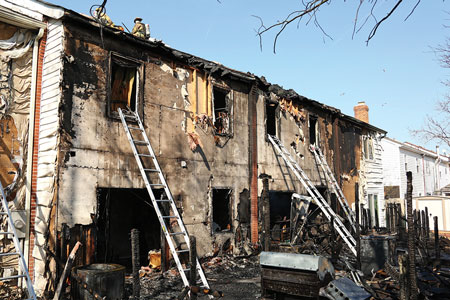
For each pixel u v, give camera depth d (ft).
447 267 35.01
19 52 26.03
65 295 23.52
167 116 33.06
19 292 24.00
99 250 28.55
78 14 26.61
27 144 25.93
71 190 25.44
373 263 31.86
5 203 20.57
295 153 49.08
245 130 41.27
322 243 44.80
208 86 37.50
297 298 21.49
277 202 49.47
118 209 40.47
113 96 30.71
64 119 25.49
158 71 32.83
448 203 65.87
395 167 81.61
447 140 51.01
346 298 19.57
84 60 27.27
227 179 38.06
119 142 29.07
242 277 30.73
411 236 20.30
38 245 24.79
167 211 31.78
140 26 37.73
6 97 25.20
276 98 46.96
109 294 21.98
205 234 34.88
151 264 31.09
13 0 25.61
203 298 24.39
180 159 33.60
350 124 64.03
